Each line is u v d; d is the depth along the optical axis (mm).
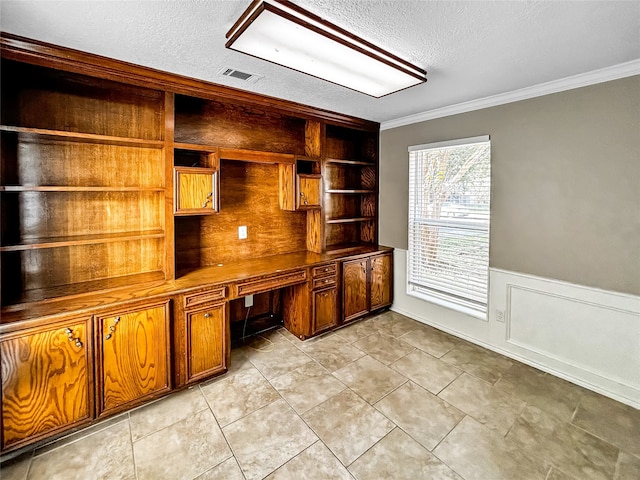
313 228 3520
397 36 1774
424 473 1665
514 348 2822
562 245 2506
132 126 2434
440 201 3395
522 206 2709
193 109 2717
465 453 1791
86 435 1922
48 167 2129
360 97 2824
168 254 2402
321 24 1600
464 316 3184
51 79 2105
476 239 3100
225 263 3023
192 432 1952
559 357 2559
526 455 1776
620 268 2248
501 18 1600
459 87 2570
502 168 2814
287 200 3184
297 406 2186
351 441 1881
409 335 3271
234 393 2326
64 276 2256
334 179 3893
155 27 1689
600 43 1853
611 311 2297
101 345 1979
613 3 1476
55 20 1615
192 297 2328
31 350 1768
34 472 1669
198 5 1504
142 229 2527
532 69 2213
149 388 2176
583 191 2381
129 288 2244
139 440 1887
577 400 2256
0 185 1916
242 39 1687
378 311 3871
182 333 2309
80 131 2223
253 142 3105
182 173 2406
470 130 3012
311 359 2799
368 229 4086
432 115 3285
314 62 1962
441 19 1613
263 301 3404
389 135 3789
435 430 1966
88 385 1945
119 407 2066
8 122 1973
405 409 2156
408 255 3715
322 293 3178
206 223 2908
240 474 1662
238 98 2639
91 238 2123
